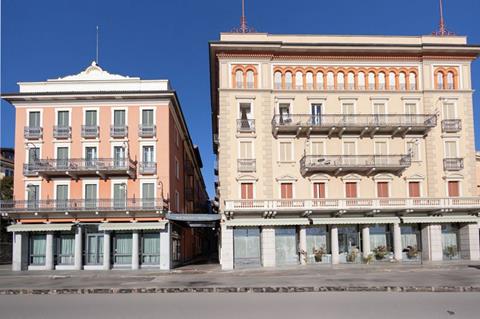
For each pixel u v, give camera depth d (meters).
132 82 41.34
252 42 40.06
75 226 39.00
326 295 18.23
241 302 16.55
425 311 14.40
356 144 40.59
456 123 40.78
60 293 20.06
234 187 39.41
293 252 38.81
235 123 40.16
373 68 41.50
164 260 38.41
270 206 38.16
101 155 40.22
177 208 47.44
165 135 40.50
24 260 39.00
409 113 41.09
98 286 22.84
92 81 41.25
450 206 38.75
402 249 39.62
